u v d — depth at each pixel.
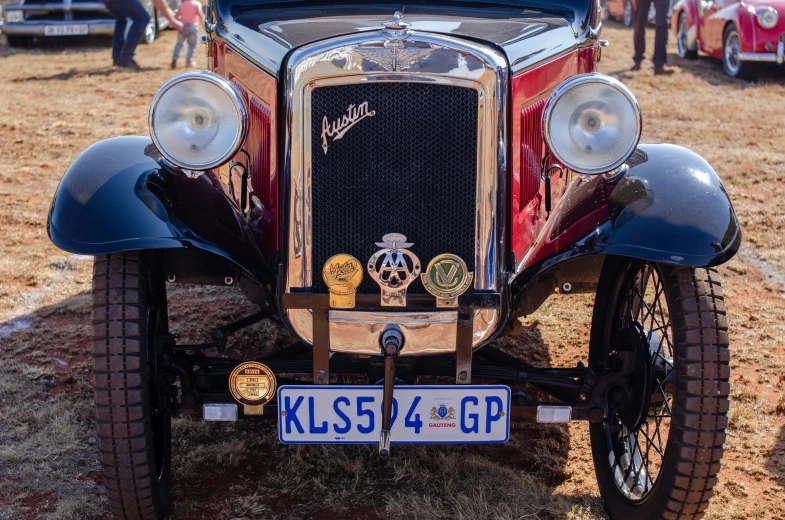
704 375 2.66
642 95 10.43
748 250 5.88
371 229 2.73
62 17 13.59
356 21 3.30
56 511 3.07
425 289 2.76
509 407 2.76
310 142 2.67
